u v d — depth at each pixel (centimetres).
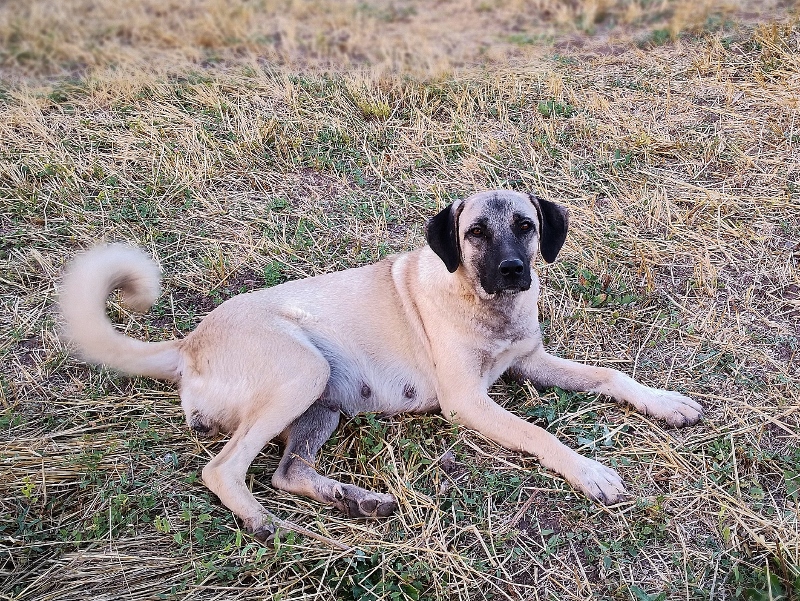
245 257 207
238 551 133
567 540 135
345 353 161
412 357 162
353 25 334
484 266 151
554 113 254
